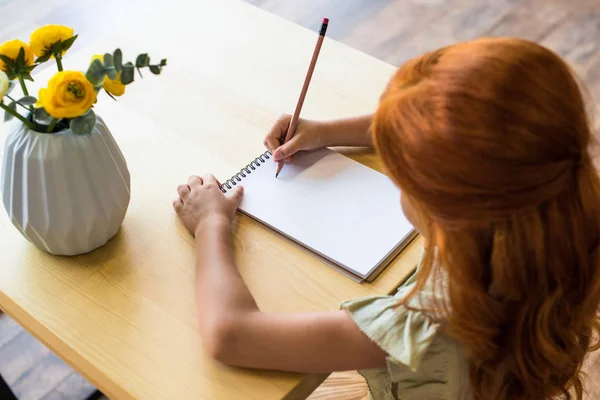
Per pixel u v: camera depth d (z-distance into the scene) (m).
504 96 0.57
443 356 0.73
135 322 0.82
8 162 0.81
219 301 0.79
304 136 1.01
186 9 1.33
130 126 1.08
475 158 0.57
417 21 2.49
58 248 0.88
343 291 0.85
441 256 0.65
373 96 1.14
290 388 0.76
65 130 0.80
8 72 0.79
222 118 1.09
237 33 1.27
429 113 0.59
